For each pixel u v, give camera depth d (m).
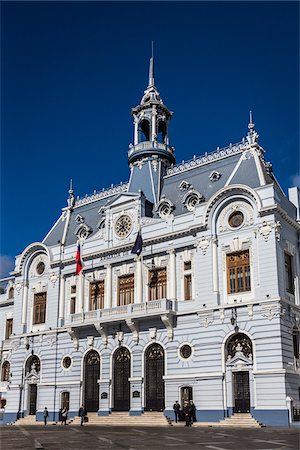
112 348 56.91
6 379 71.50
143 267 57.12
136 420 51.97
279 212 49.69
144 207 59.81
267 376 45.72
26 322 66.56
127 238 59.53
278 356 45.69
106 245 60.97
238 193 51.47
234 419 46.38
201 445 28.00
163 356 53.19
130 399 54.03
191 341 51.28
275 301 46.88
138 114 69.50
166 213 58.16
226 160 58.47
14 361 65.94
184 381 50.62
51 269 65.75
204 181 58.56
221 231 52.31
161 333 53.50
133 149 67.31
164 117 69.00
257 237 49.66
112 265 60.00
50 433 40.09
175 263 54.84
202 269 52.28
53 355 62.09
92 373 58.53
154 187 62.72
